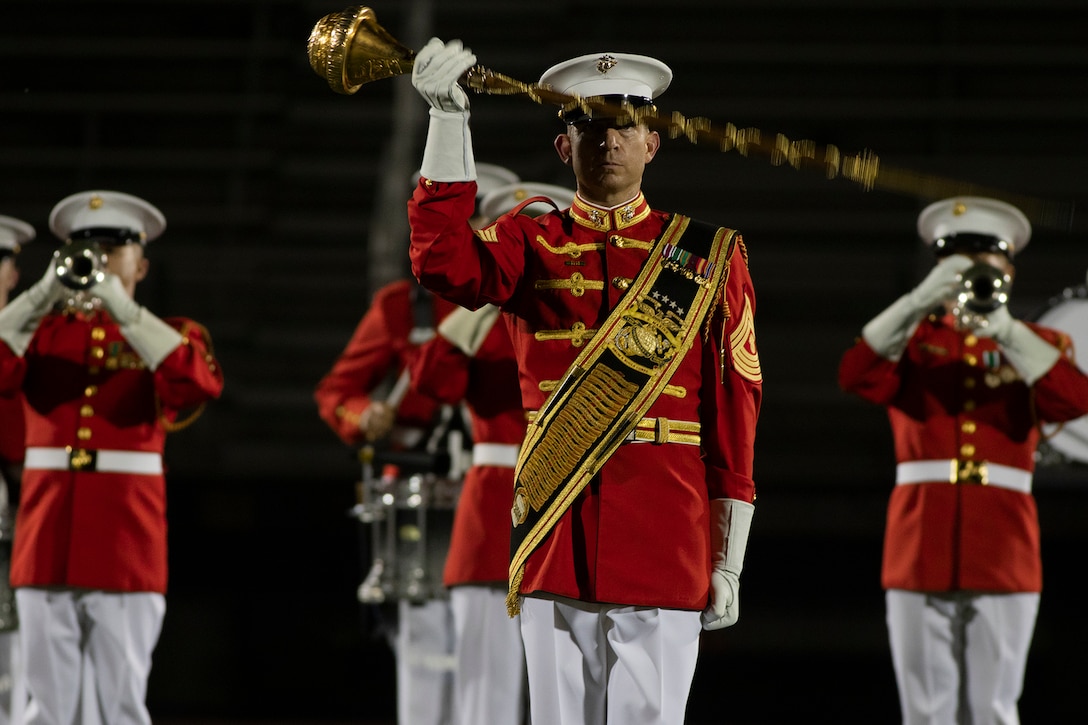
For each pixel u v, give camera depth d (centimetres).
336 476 2639
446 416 1938
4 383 1777
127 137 3647
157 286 3375
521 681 1809
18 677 1966
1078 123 3522
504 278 1108
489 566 1773
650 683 1074
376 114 3669
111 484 1809
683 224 1138
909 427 1867
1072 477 2459
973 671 1828
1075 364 1816
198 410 1867
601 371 1086
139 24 3794
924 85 3625
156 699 2600
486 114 3634
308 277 3422
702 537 1096
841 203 3450
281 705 2605
